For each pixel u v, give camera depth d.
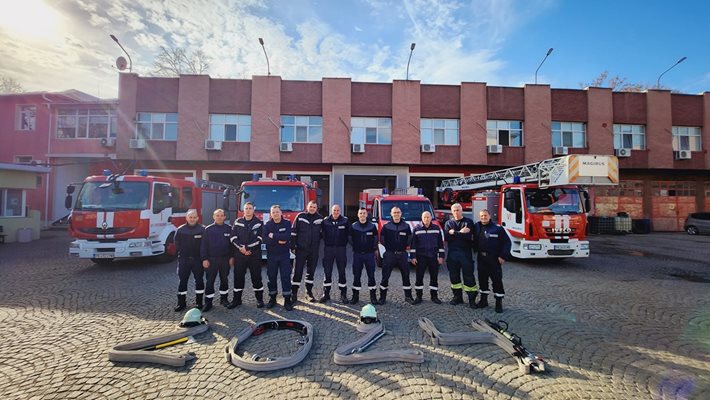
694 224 19.06
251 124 19.17
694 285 7.20
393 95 19.80
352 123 19.86
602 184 8.33
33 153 19.59
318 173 20.03
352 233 5.90
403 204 9.71
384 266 5.87
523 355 3.63
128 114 18.80
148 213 8.27
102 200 8.16
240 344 4.04
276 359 3.57
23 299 5.83
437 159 19.92
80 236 7.87
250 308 5.51
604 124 20.55
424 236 5.88
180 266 5.33
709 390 3.14
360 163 19.67
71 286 6.71
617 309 5.55
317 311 5.38
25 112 19.98
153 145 18.83
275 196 9.21
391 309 5.52
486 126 20.19
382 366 3.54
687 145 21.34
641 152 20.80
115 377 3.30
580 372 3.46
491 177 11.93
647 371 3.49
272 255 5.57
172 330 4.51
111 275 7.68
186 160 18.86
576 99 20.59
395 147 19.73
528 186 9.14
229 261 5.62
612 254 11.63
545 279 7.75
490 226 5.49
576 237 8.88
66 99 19.95
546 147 20.14
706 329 4.67
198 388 3.12
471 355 3.82
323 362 3.63
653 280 7.67
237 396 2.99
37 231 14.28
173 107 19.03
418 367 3.53
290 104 19.47
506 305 5.76
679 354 3.89
